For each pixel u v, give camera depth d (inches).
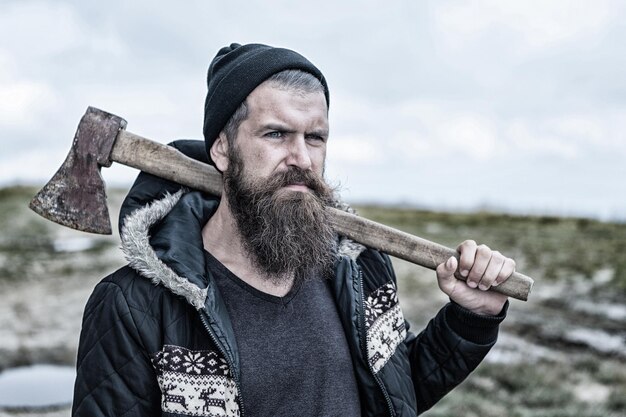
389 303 91.7
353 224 92.0
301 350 82.2
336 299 88.9
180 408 75.5
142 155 89.8
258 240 81.4
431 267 91.3
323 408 81.7
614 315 540.4
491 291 90.7
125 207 90.7
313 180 82.2
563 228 1294.3
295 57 83.3
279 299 83.9
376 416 86.9
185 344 77.6
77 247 890.7
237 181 82.6
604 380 360.5
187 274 78.1
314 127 82.3
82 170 89.0
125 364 76.9
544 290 647.8
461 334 91.7
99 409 76.5
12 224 1103.6
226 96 82.7
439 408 306.3
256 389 78.8
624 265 794.2
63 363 348.5
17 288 599.5
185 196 89.5
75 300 548.4
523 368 376.8
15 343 390.0
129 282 79.5
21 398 275.9
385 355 87.0
